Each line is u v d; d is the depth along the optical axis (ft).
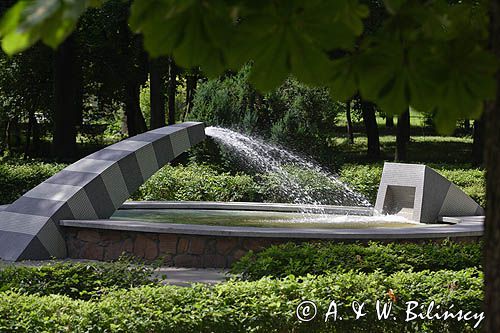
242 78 72.13
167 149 39.06
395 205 41.55
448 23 6.70
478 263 26.48
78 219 34.40
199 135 41.34
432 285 20.80
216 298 19.01
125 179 36.83
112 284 21.85
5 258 32.37
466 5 7.68
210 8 5.44
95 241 33.45
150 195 54.70
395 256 25.68
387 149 112.78
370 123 100.01
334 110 72.13
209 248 31.68
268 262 23.93
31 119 89.15
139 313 17.95
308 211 43.42
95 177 35.45
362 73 6.18
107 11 75.05
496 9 6.03
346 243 31.12
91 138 98.68
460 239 33.01
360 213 42.70
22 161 68.64
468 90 6.07
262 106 72.23
